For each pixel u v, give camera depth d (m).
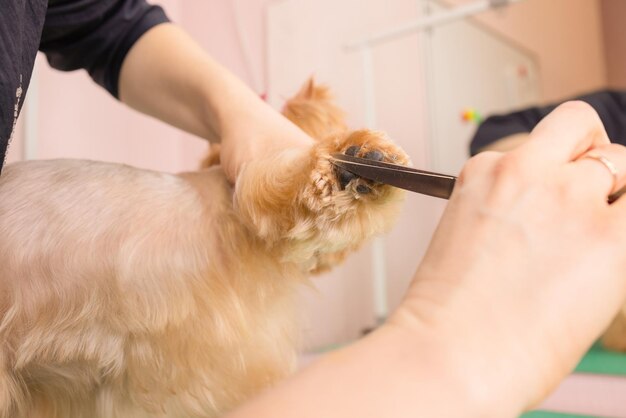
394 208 0.46
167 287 0.51
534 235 0.24
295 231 0.47
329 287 1.74
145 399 0.51
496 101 2.38
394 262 1.90
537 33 2.72
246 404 0.24
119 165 0.59
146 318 0.50
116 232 0.52
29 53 0.50
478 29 2.33
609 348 1.41
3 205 0.52
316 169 0.45
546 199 0.25
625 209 0.25
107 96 1.43
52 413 0.51
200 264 0.53
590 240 0.24
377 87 1.92
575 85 2.96
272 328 0.56
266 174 0.50
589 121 0.29
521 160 0.27
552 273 0.24
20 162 0.58
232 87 0.65
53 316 0.49
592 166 0.27
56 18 0.68
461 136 2.18
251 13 1.76
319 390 0.23
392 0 2.06
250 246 0.54
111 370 0.50
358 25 1.95
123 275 0.50
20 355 0.48
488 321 0.23
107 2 0.71
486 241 0.25
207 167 0.72
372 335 0.25
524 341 0.23
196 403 0.52
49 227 0.51
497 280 0.24
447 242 0.26
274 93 1.72
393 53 2.00
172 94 0.70
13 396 0.49
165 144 1.59
